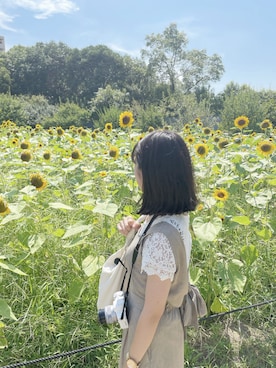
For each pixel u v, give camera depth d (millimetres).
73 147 6477
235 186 3752
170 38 52688
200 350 2734
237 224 3025
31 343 2498
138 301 1606
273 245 3723
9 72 54312
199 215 3455
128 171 4262
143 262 1461
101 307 1808
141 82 51031
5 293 2822
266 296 3170
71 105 22797
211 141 7066
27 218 3047
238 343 2803
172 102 20781
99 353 2564
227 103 17281
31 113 23844
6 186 4188
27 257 2947
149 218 1592
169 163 1465
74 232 2615
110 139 7477
